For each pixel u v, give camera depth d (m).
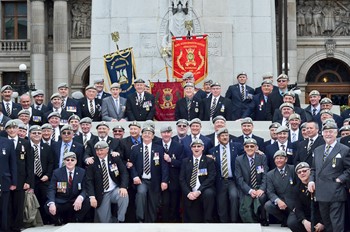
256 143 15.54
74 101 18.66
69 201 15.52
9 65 57.59
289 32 53.75
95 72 21.66
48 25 57.00
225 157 15.65
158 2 21.47
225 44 21.31
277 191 15.06
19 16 58.66
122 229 13.23
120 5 21.59
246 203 15.20
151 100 18.44
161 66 21.27
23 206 15.42
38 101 18.77
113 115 18.50
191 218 15.55
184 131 16.34
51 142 16.44
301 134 16.22
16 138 15.48
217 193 15.55
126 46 21.50
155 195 15.64
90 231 13.08
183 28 21.25
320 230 14.59
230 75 21.31
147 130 15.74
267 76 18.78
